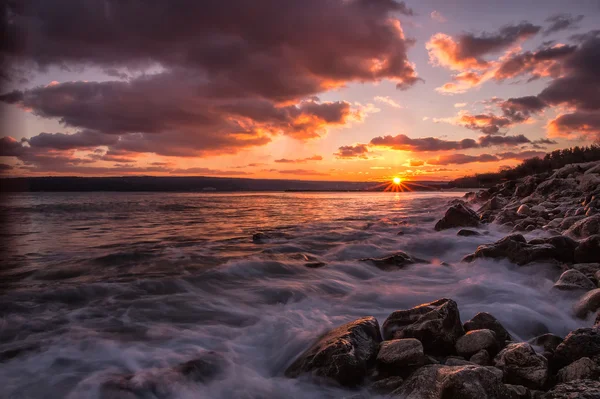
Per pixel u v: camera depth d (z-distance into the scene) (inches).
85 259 398.3
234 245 502.0
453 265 350.9
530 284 276.2
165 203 1686.8
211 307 255.0
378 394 144.2
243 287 301.4
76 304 258.2
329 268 354.9
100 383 153.9
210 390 151.7
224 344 195.6
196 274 333.1
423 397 130.7
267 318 230.8
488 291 263.1
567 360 157.9
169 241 540.4
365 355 162.2
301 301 267.9
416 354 155.3
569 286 241.1
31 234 619.5
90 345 192.1
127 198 2326.5
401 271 342.6
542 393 136.1
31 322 224.1
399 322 190.5
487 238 486.9
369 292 282.5
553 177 954.7
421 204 1429.6
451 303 189.8
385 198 2250.2
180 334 207.9
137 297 273.7
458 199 1301.7
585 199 594.2
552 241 319.0
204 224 780.0
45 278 324.8
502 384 128.6
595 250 295.0
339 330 180.9
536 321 211.8
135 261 388.2
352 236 573.0
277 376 167.2
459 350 170.2
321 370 154.2
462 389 121.8
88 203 1601.9
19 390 151.1
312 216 956.6
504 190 1059.3
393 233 599.2
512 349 153.4
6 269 355.9
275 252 448.1
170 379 156.0
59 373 164.2
